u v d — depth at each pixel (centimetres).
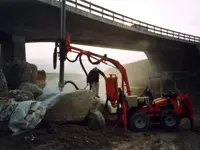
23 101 805
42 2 1698
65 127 881
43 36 2370
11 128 733
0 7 1733
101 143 811
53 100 929
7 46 2130
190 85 3183
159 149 809
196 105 2436
